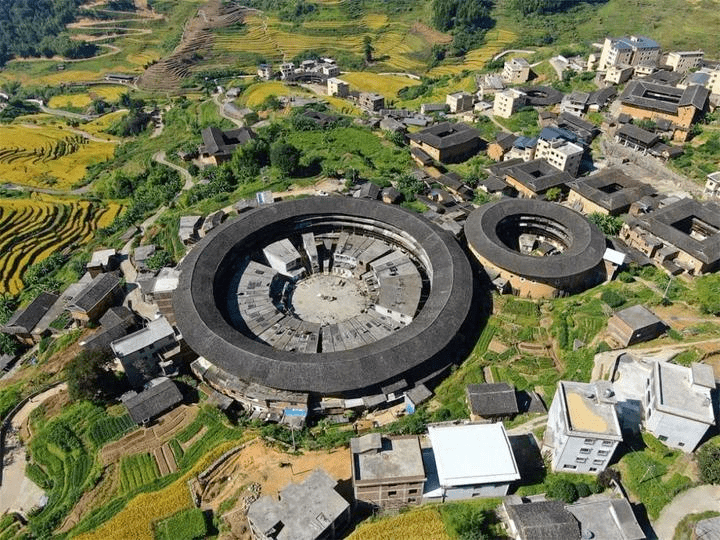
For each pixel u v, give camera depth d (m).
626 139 169.75
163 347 101.25
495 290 119.00
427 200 148.50
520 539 65.50
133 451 87.44
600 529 64.69
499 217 131.88
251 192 159.50
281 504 69.38
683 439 75.19
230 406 95.69
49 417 95.94
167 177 189.75
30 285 143.62
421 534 69.62
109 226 164.50
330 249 136.38
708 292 106.31
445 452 73.38
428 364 99.38
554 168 158.38
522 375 97.31
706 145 159.62
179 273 116.50
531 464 78.06
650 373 82.19
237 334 102.69
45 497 82.50
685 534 67.06
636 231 125.81
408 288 117.19
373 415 95.00
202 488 80.19
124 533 74.69
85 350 97.12
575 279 115.75
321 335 108.81
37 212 179.88
